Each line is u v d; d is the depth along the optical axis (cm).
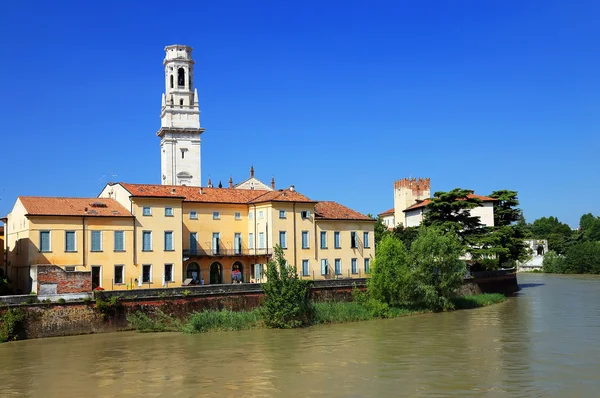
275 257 6538
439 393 3162
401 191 13350
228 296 5875
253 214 7531
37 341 4781
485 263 8994
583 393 3142
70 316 5053
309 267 7475
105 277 6159
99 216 6172
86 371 3759
